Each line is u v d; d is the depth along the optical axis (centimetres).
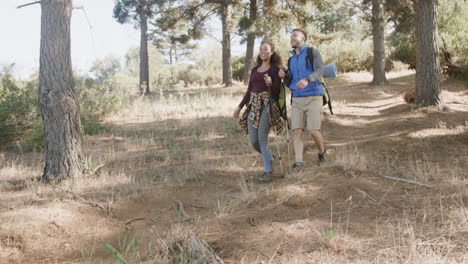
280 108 429
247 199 370
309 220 297
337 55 1944
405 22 1523
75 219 327
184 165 523
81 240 298
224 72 1856
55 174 452
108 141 730
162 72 3036
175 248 262
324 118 807
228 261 237
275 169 480
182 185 430
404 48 1811
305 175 420
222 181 445
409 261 211
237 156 558
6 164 581
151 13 1994
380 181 390
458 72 1109
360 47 1945
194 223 320
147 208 373
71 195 390
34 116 937
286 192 364
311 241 255
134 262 247
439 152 490
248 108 431
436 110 704
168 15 1870
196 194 404
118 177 460
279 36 1892
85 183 439
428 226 262
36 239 287
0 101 889
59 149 452
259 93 419
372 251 231
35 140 707
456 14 1487
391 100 1017
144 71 1909
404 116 709
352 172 417
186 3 1852
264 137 423
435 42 728
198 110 1004
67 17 449
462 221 260
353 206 323
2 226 292
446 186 351
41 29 446
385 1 1477
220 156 559
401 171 413
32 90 984
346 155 489
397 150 518
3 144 754
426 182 373
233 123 786
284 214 321
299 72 425
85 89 1063
